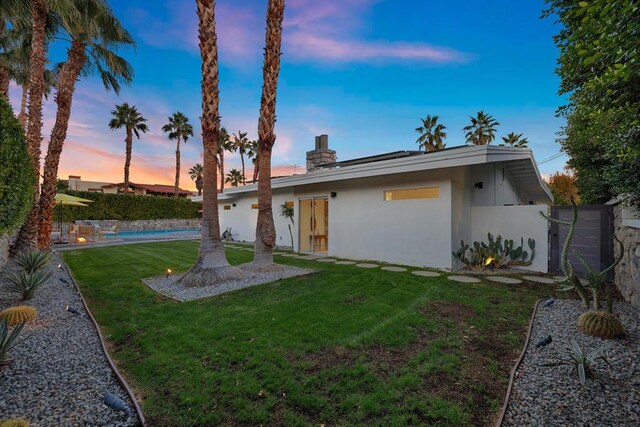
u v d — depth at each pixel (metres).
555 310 4.52
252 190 14.38
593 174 8.05
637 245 4.44
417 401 2.36
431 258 8.01
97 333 3.82
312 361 3.01
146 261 9.57
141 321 4.21
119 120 28.86
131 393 2.47
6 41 11.25
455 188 7.86
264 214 7.68
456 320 4.12
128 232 24.77
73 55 10.31
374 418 2.18
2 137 3.37
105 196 23.81
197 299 5.31
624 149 3.32
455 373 2.78
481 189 8.97
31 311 4.28
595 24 2.32
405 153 9.97
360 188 9.67
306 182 10.11
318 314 4.38
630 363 2.89
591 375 2.67
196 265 6.66
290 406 2.33
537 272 7.45
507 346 3.34
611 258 6.60
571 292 5.55
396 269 7.83
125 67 11.48
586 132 4.93
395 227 8.78
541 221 7.62
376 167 8.16
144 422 2.14
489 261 7.52
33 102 9.37
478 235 8.62
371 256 9.37
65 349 3.36
